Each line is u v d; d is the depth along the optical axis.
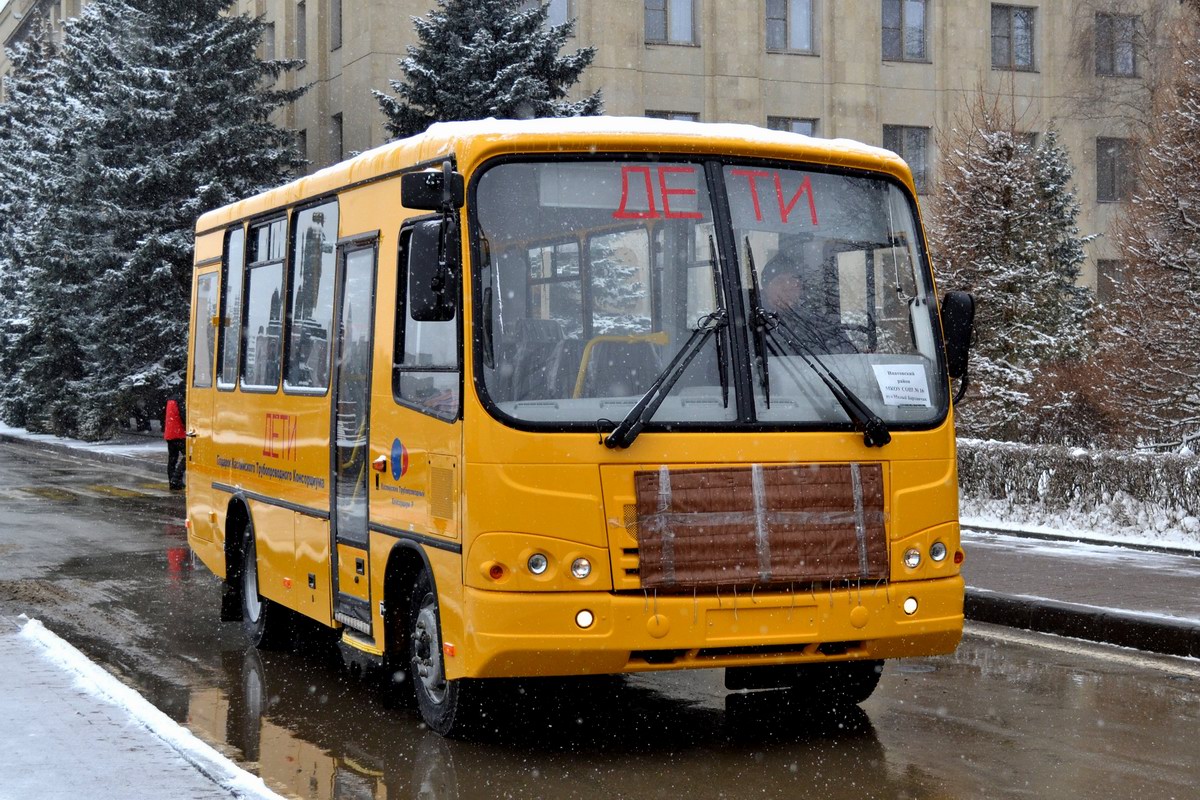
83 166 38.81
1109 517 17.03
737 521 7.33
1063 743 7.82
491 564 7.16
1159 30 46.41
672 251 7.66
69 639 11.49
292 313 10.37
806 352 7.71
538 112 32.09
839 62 46.69
